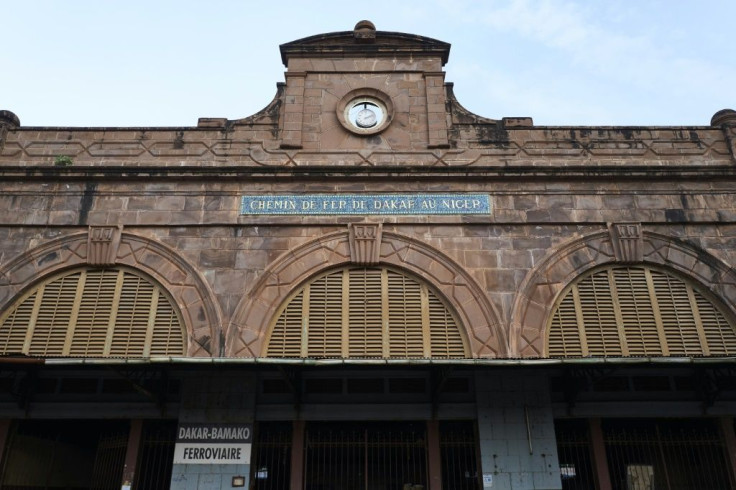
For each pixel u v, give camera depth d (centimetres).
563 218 1316
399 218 1309
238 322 1213
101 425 1370
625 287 1275
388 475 1197
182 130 1415
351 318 1233
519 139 1416
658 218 1321
